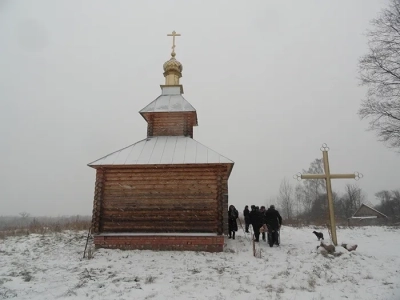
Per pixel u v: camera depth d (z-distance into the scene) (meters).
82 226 26.81
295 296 7.37
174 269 10.34
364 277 9.00
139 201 14.45
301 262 11.05
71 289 8.00
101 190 14.66
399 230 24.11
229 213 17.27
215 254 12.81
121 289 7.97
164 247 13.65
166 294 7.56
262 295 7.46
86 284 8.48
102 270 10.20
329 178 13.68
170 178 14.66
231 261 11.53
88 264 11.12
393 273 9.37
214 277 9.20
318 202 57.53
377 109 20.19
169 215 14.21
